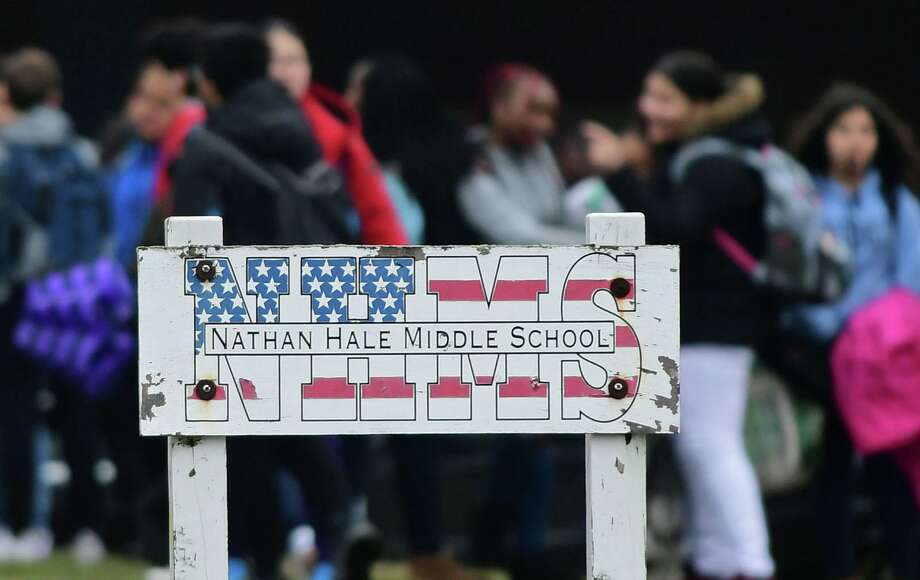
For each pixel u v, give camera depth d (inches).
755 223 801.6
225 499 423.2
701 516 793.6
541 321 421.7
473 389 421.4
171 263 418.0
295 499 883.4
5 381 975.0
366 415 420.8
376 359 420.5
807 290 809.5
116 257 936.9
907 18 1261.1
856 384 830.5
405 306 420.5
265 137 731.4
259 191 721.6
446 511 1039.0
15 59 979.3
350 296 419.8
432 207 870.4
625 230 421.7
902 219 874.8
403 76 874.1
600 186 914.7
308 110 804.6
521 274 421.4
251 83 745.6
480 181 871.1
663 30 1277.1
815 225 807.1
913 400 828.6
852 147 868.0
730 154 788.0
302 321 419.5
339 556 800.9
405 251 420.2
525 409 422.0
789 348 834.8
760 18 1267.2
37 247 956.6
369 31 1277.1
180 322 418.6
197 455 422.3
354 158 807.7
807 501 948.0
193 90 915.4
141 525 855.7
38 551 1005.2
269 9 1278.3
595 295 422.0
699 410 791.1
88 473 1013.2
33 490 992.2
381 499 1021.2
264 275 419.2
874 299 861.2
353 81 889.5
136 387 924.6
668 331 422.3
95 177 975.6
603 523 425.7
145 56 920.3
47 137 968.3
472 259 420.8
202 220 418.9
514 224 869.2
